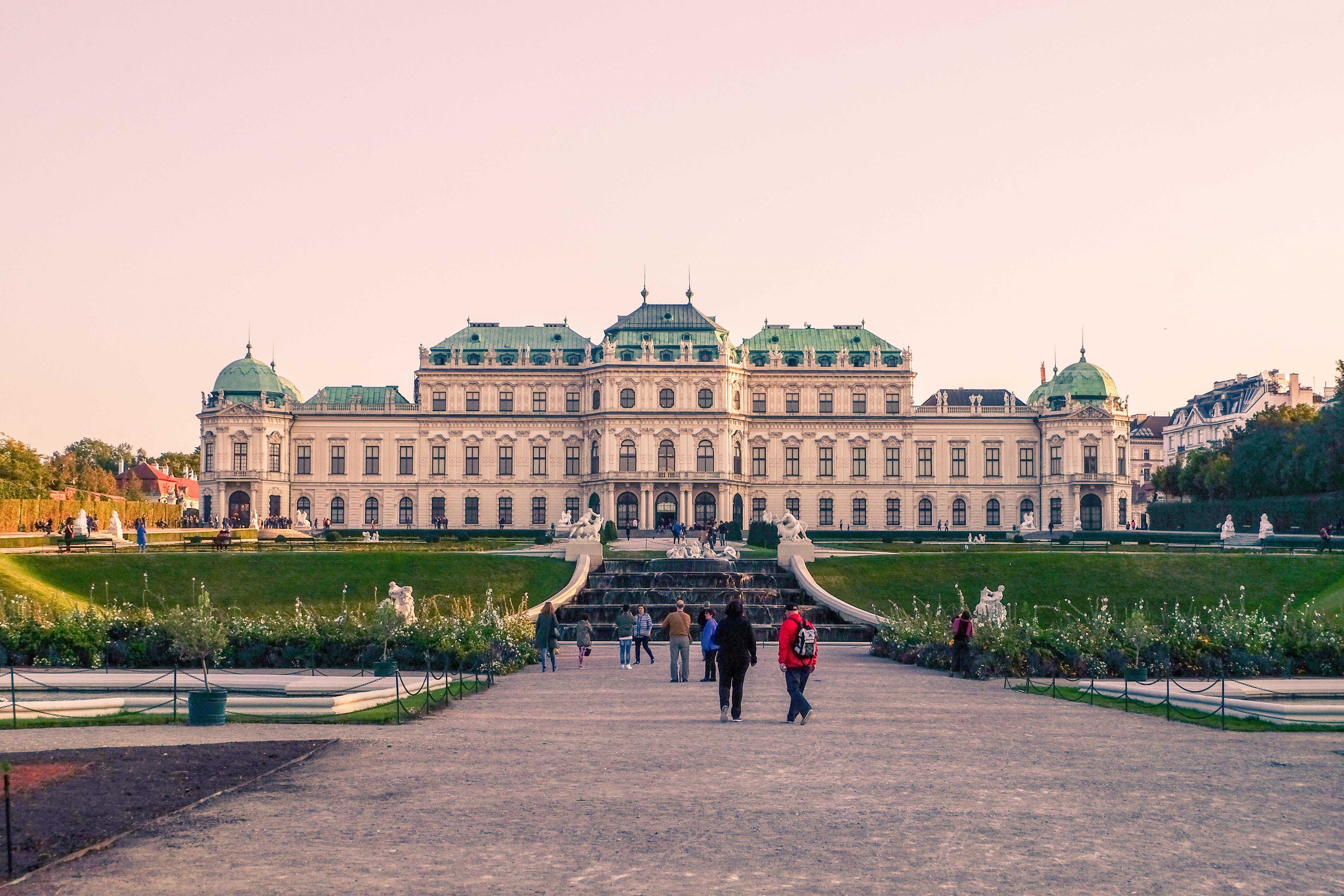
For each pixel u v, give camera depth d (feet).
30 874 67.10
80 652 188.44
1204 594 298.35
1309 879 67.31
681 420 597.52
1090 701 151.43
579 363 625.82
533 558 337.93
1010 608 293.84
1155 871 68.69
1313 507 461.78
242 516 600.39
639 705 147.54
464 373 618.85
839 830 77.56
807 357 629.92
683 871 67.97
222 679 167.32
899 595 302.86
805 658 128.67
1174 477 620.08
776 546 427.74
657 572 332.80
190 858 70.49
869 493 623.36
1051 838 75.87
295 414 614.75
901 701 152.66
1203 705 143.02
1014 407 629.10
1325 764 103.24
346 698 139.33
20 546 376.27
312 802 85.51
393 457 618.44
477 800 86.22
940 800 86.84
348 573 312.50
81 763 97.81
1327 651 182.91
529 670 199.72
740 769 99.19
